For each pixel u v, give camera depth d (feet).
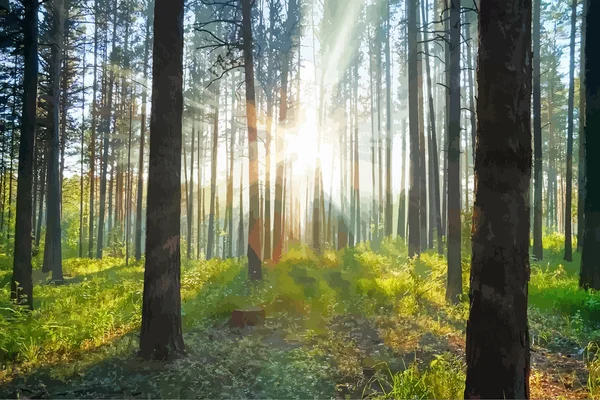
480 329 13.00
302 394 19.24
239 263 64.64
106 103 116.26
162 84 24.04
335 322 31.55
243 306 36.11
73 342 26.99
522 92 13.03
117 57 103.04
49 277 71.67
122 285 49.67
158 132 24.04
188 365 22.88
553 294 33.88
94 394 19.33
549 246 79.30
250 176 49.57
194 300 39.88
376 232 112.37
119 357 24.26
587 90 38.37
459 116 35.35
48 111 69.46
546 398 17.52
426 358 23.12
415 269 46.62
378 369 21.89
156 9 24.14
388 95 99.86
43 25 70.08
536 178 61.36
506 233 12.80
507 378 12.60
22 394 19.52
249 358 24.02
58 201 68.39
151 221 24.08
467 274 39.14
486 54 13.19
